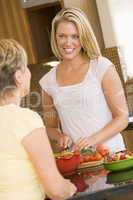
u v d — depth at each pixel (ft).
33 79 12.68
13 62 5.25
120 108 7.89
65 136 7.75
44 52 13.35
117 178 5.76
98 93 7.93
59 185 5.19
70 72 8.14
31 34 13.43
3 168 5.13
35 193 5.25
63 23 7.86
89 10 13.12
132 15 13.03
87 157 6.86
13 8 13.42
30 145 5.12
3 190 5.17
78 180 6.09
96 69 7.97
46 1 12.93
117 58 13.03
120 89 7.97
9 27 13.56
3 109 5.24
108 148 7.73
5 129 5.15
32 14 13.39
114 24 13.08
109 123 7.78
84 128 7.94
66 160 6.46
